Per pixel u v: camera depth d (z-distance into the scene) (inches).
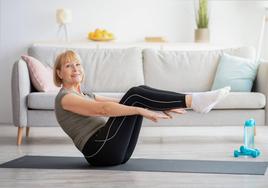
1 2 245.3
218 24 246.8
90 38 235.0
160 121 170.6
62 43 232.5
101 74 193.8
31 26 246.1
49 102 168.4
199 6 235.9
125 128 120.3
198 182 106.8
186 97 118.8
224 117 170.1
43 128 223.5
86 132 122.0
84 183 106.4
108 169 121.6
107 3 246.8
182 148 160.2
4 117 247.6
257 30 246.8
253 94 169.6
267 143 172.9
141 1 246.7
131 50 199.0
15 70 169.6
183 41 247.3
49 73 184.9
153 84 194.4
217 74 189.2
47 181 108.7
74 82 123.3
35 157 141.6
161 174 115.3
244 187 102.0
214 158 139.1
